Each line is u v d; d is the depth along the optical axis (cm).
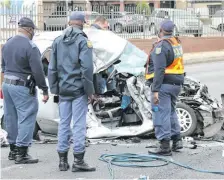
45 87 665
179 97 823
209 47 2820
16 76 656
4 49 666
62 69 614
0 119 830
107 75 821
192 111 800
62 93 621
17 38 657
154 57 673
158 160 676
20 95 656
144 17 2355
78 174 616
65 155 635
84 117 623
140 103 802
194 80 872
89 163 666
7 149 769
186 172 619
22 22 659
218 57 2569
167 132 691
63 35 614
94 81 664
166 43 675
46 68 812
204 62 2472
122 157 688
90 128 797
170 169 633
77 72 610
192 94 848
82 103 619
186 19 2686
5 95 672
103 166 651
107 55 779
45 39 839
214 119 809
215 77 1773
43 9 1981
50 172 626
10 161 688
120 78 824
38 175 613
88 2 3594
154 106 685
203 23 2789
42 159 697
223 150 734
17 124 686
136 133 795
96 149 746
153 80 676
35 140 827
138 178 588
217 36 2866
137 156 691
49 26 1977
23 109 660
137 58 873
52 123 826
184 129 805
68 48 609
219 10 2886
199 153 715
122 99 818
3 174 620
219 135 844
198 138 812
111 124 825
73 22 616
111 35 826
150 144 777
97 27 966
